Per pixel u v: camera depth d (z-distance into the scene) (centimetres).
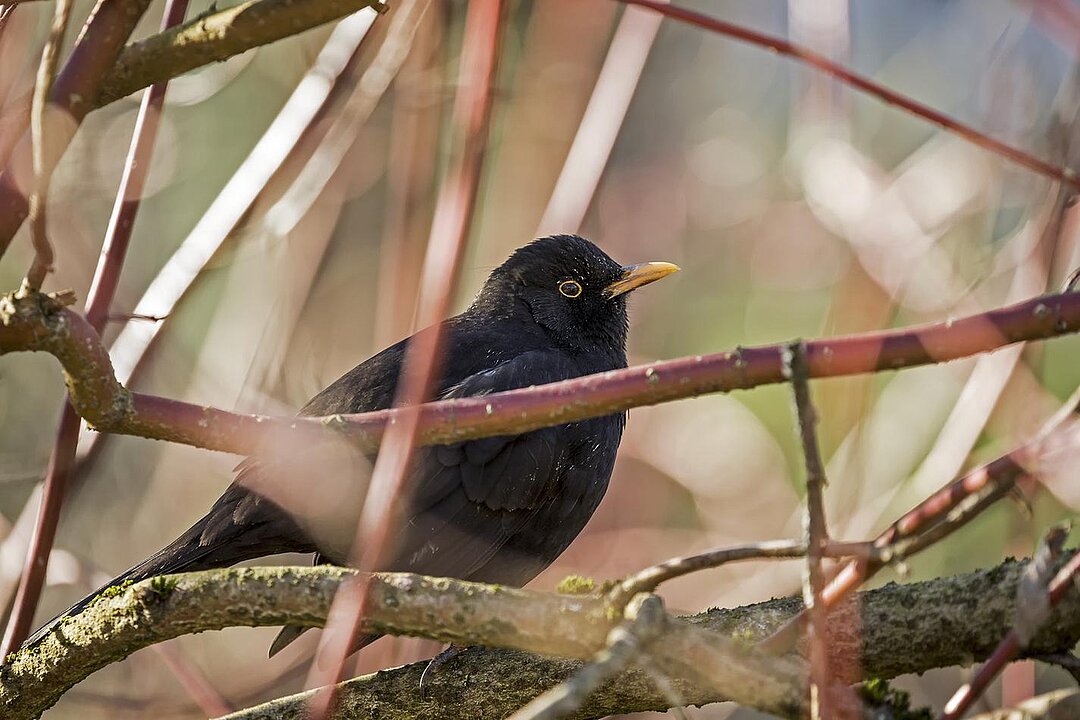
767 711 504
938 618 645
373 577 588
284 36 539
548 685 733
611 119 901
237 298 1216
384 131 1182
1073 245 899
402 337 710
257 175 912
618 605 532
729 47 1530
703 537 1300
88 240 1262
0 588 942
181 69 556
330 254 1225
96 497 1361
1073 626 605
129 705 1153
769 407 1360
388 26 963
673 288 1447
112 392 553
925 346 501
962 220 1155
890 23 1405
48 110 522
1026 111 1002
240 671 1288
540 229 887
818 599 469
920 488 958
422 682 743
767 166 1479
